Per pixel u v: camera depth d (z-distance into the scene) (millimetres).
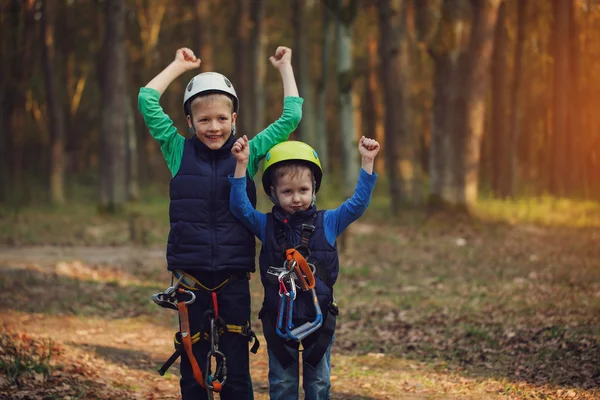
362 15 30312
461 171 20859
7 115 30016
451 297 10680
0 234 18625
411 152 23047
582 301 9734
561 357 6789
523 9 29078
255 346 4480
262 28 29344
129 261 14500
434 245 16703
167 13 33625
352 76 26094
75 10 32031
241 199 4234
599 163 30609
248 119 30078
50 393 5594
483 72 20719
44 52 28562
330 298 4277
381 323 9102
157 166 42062
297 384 4410
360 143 4316
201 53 26938
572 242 16625
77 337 8039
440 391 6152
